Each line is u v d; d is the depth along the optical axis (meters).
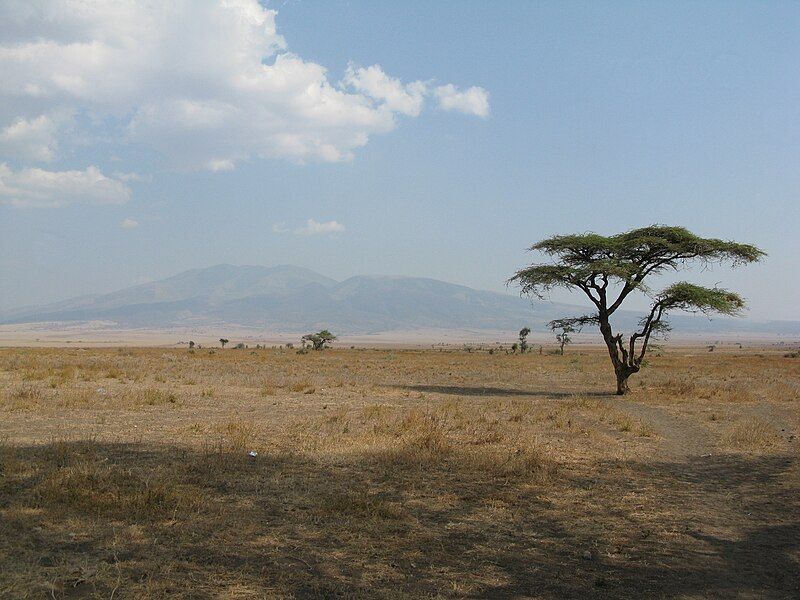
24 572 6.00
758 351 132.75
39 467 10.16
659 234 30.33
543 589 6.42
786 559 7.55
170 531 7.54
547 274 30.30
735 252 29.22
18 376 26.62
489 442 15.14
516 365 57.84
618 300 30.44
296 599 5.85
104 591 5.73
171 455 11.82
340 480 10.55
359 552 7.23
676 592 6.47
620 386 30.28
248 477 10.42
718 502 10.25
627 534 8.42
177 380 29.02
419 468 11.77
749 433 17.12
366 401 23.83
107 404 19.02
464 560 7.18
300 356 68.38
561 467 12.55
